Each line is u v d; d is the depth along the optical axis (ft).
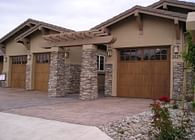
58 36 46.57
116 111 30.94
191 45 27.53
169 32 43.47
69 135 21.38
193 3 46.06
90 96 44.06
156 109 18.95
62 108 33.78
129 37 47.57
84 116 27.86
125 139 19.99
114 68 49.55
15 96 48.44
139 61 47.47
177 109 30.12
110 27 49.26
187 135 19.25
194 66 28.50
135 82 47.73
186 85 40.70
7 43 71.87
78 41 46.42
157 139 19.06
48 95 49.65
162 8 49.85
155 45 44.86
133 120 25.31
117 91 49.65
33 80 63.93
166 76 44.42
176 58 42.45
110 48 49.70
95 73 45.21
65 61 54.19
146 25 45.91
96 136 20.76
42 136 21.47
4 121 26.30
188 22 15.15
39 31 61.41
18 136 21.86
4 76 71.77
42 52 61.26
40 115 28.81
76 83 58.34
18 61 70.03
